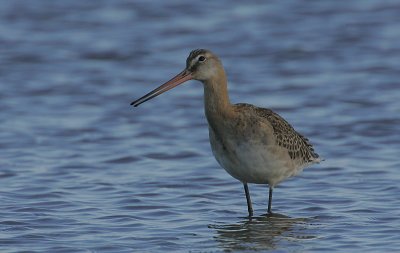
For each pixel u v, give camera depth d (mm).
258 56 25344
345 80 23203
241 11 29297
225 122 13758
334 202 14805
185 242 12828
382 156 17672
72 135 19344
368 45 25906
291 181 16141
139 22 28359
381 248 12383
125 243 12742
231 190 15648
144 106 21750
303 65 24531
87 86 23141
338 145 18547
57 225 13555
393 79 23125
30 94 22469
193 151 18250
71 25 28094
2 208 14398
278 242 12820
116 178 16359
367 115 20484
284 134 13977
